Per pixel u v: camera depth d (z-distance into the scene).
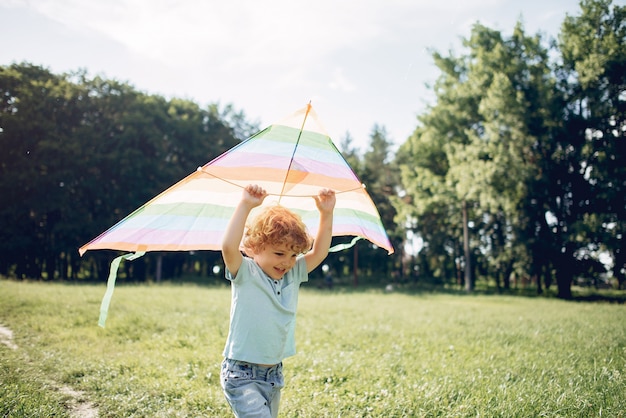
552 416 4.07
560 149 27.95
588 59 25.14
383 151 56.00
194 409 4.26
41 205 32.81
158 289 18.42
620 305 19.09
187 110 43.53
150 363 5.83
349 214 3.87
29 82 34.59
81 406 4.39
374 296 23.28
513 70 28.20
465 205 33.00
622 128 25.73
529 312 14.38
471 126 32.47
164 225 3.30
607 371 5.52
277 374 2.96
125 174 35.16
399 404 4.36
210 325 9.06
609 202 25.69
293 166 3.44
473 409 4.23
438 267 43.91
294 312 3.06
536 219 29.56
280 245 2.86
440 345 7.64
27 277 36.12
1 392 4.45
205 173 3.24
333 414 4.15
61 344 6.89
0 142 32.41
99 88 37.62
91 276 42.28
